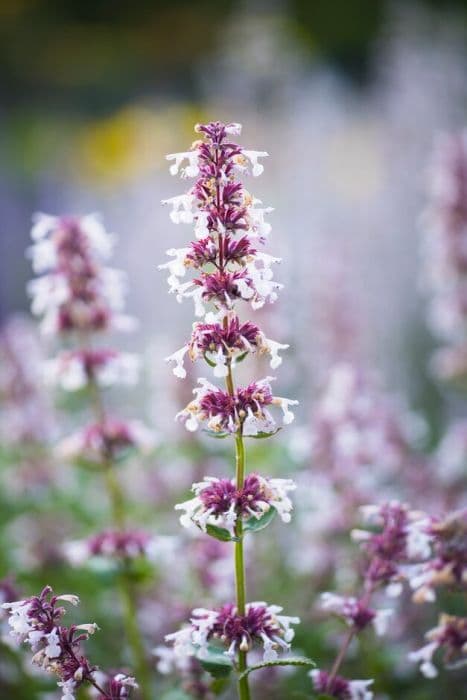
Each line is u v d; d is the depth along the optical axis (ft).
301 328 47.03
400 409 39.01
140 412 52.13
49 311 30.01
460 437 38.68
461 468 37.81
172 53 116.16
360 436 32.50
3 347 41.83
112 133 108.17
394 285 63.00
